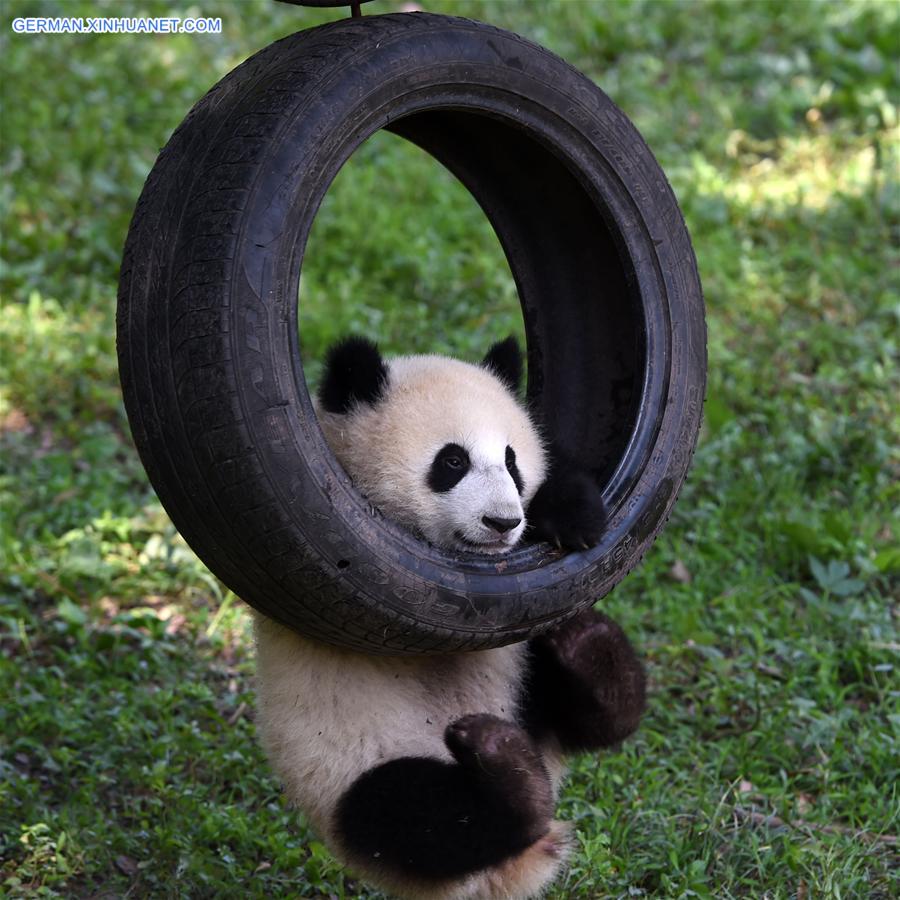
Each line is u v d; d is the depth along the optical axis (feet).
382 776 31.01
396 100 31.60
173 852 40.34
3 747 46.21
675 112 96.53
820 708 48.62
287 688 32.30
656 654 52.01
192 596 56.65
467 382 35.47
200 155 30.63
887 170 87.51
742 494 60.80
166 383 29.71
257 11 110.63
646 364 36.09
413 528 34.22
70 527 60.64
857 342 71.67
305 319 74.28
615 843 40.50
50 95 96.58
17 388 70.49
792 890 39.11
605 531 34.40
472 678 34.78
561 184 36.29
